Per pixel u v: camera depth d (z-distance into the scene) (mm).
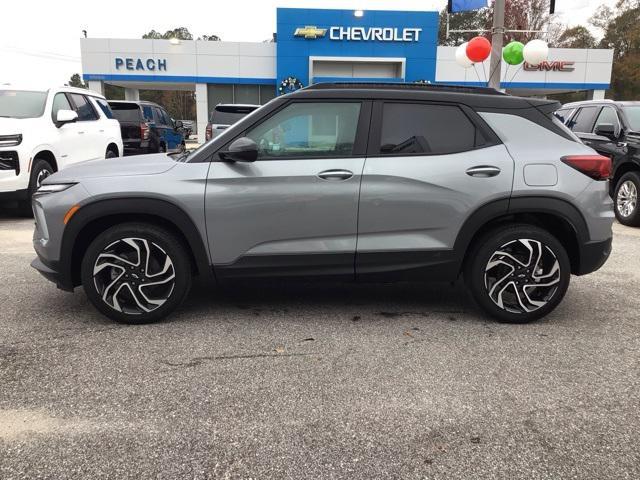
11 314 4215
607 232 4098
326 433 2656
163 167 3947
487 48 12352
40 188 4012
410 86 4137
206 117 28594
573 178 3982
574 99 50344
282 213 3871
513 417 2824
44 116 8641
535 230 4020
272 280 4012
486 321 4215
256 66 27891
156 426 2695
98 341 3705
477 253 4051
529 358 3539
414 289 5023
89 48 27500
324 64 26297
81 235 3932
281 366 3365
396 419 2789
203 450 2514
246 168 3855
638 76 52750
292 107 3975
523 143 4043
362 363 3426
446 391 3084
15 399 2928
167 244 3879
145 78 27891
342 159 3926
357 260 3982
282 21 25484
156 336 3805
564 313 4445
